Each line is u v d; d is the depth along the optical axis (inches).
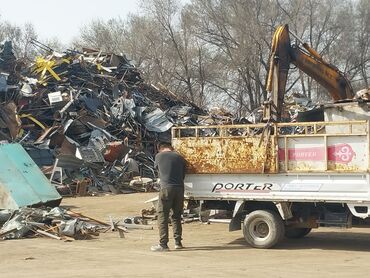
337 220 404.2
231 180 426.3
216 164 429.7
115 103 1293.1
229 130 446.6
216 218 446.6
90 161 1019.9
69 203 787.4
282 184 407.5
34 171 607.8
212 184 432.8
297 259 372.2
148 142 1249.4
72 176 962.7
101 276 316.8
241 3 2089.1
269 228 412.2
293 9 2121.1
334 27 2206.0
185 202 448.1
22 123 1136.2
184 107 1475.1
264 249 413.7
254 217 418.9
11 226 476.7
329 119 473.4
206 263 357.4
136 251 404.8
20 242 445.4
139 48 2288.4
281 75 565.9
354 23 2242.9
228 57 2190.0
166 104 1536.7
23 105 1162.6
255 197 416.5
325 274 321.4
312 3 2192.4
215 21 2158.0
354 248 416.8
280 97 562.3
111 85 1389.0
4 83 1166.3
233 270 333.7
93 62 1466.5
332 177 391.2
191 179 440.8
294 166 403.9
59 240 454.9
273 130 413.4
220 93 2283.5
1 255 388.5
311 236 477.1
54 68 1320.1
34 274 324.2
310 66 594.2
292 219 419.5
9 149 615.2
